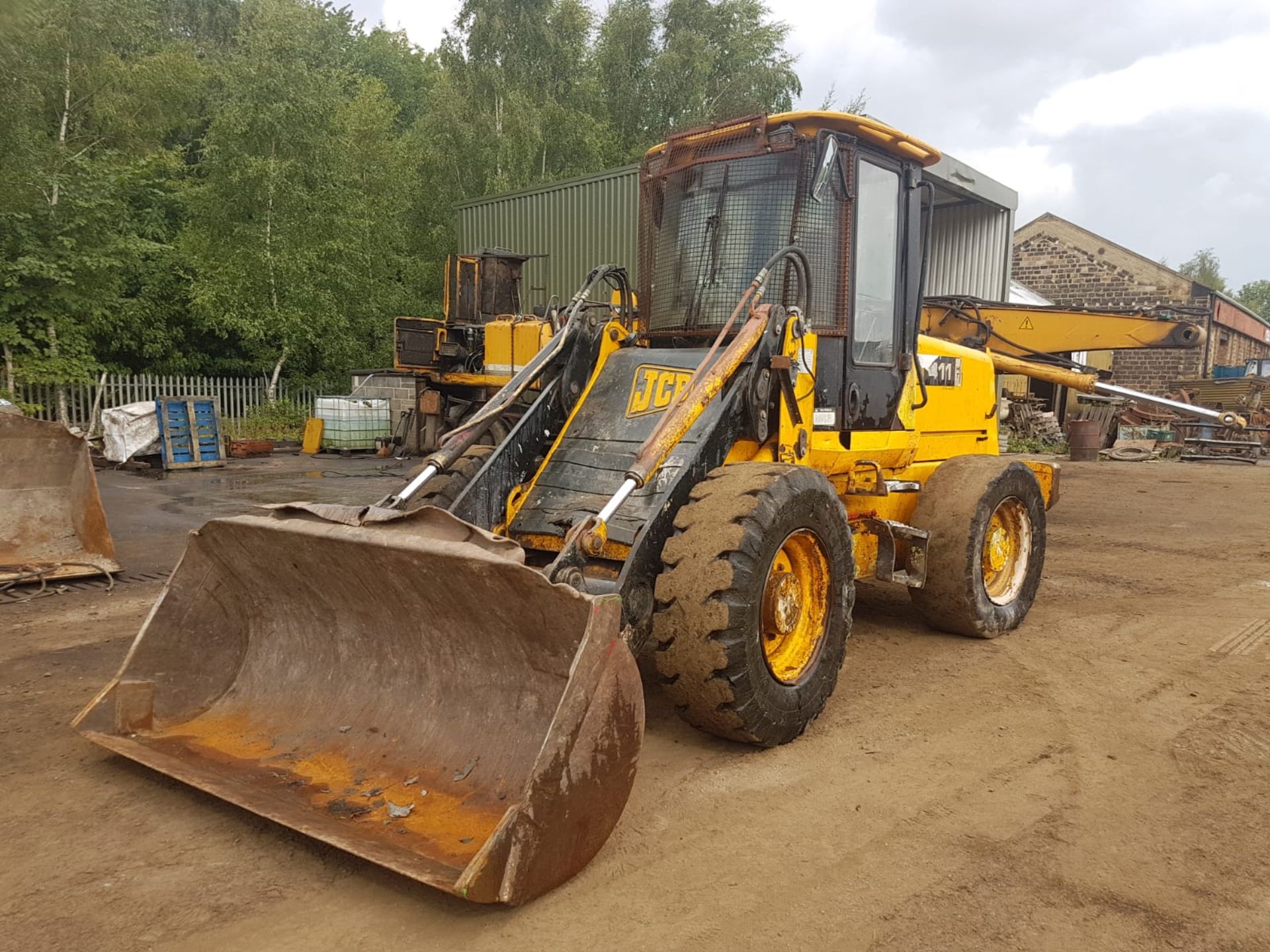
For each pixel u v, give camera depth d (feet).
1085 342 33.32
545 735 8.99
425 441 47.91
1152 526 33.65
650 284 16.26
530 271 57.11
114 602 19.34
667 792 11.08
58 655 15.90
